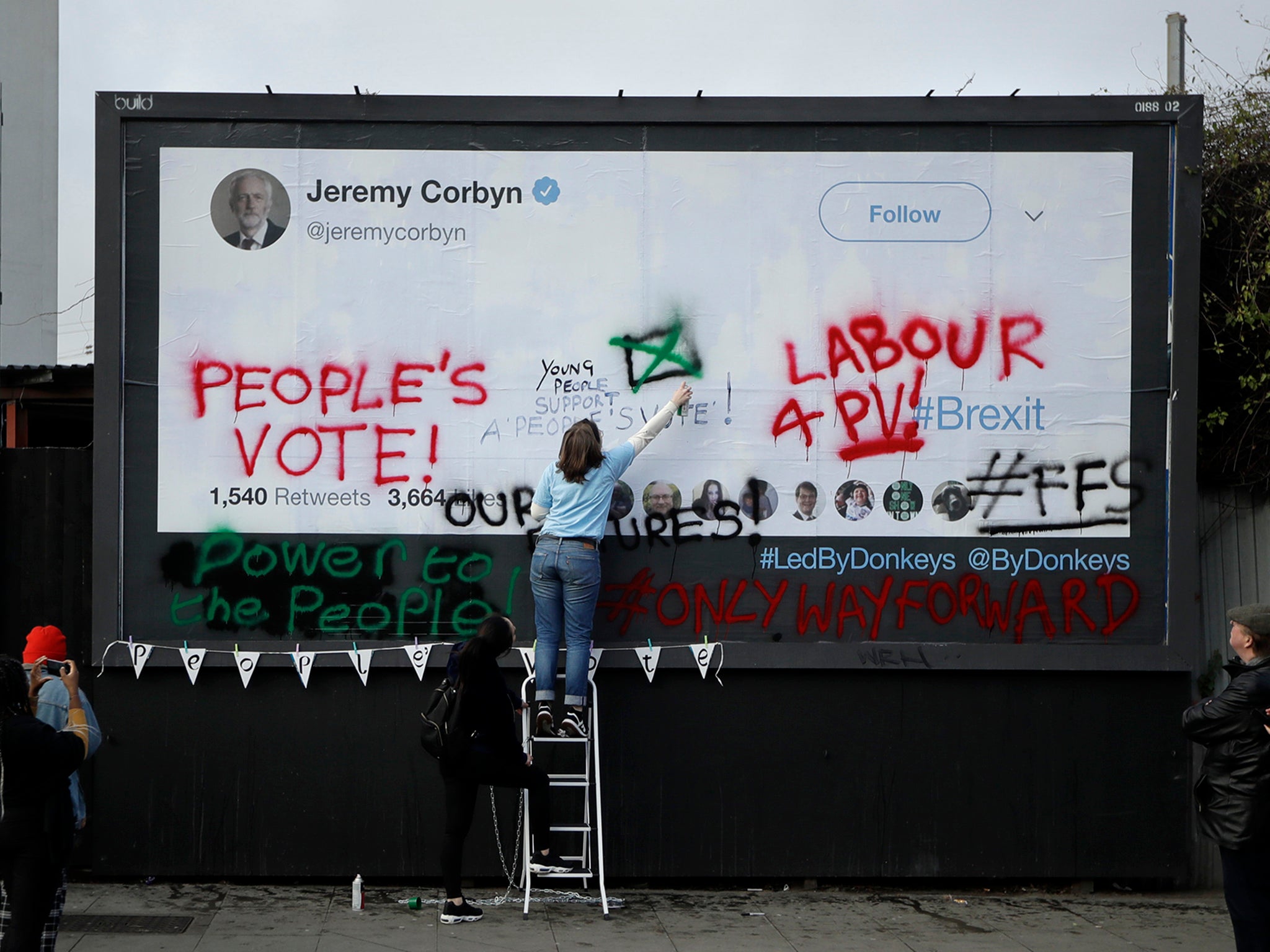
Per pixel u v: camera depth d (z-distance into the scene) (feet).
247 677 21.22
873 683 21.57
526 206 21.48
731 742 21.47
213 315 21.31
